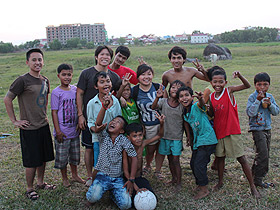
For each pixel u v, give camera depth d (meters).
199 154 3.72
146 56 27.75
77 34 135.12
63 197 3.86
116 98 3.96
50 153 4.05
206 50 25.42
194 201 3.63
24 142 3.81
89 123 3.88
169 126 3.98
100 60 4.06
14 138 6.36
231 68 17.88
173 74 4.52
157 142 4.29
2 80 16.19
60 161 4.05
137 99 4.13
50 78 15.95
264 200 3.55
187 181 4.22
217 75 3.68
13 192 4.00
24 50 84.88
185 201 3.65
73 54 42.03
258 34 87.19
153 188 4.05
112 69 4.66
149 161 4.62
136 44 89.69
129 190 3.48
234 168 4.53
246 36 87.00
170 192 3.91
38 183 4.14
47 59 31.84
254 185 3.79
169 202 3.63
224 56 24.78
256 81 3.79
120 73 4.69
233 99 3.80
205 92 4.35
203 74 4.21
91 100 3.87
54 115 3.99
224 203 3.55
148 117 4.09
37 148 3.85
